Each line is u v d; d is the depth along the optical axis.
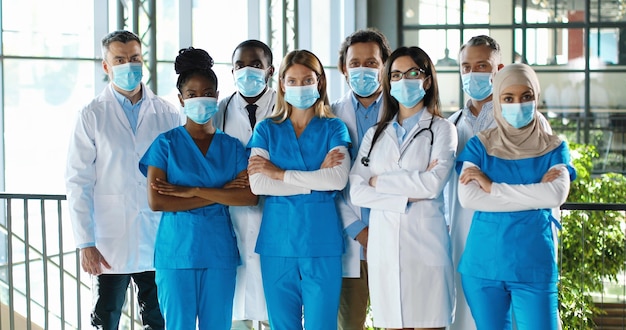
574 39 13.79
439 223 3.52
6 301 7.03
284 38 11.30
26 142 7.71
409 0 13.80
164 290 3.65
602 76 13.77
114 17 7.82
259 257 3.87
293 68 3.63
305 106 3.66
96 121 3.87
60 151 8.00
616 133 13.80
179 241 3.61
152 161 3.67
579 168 10.27
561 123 13.92
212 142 3.73
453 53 13.80
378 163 3.58
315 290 3.59
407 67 3.52
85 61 8.09
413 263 3.48
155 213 3.98
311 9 11.95
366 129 3.86
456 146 3.56
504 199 3.28
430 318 3.48
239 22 10.08
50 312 7.32
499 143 3.39
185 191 3.61
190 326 3.63
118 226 3.88
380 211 3.54
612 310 7.66
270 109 3.97
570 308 6.78
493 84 3.41
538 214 3.31
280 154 3.67
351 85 3.79
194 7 9.31
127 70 3.82
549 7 13.78
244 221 3.90
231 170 3.72
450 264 3.53
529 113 3.31
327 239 3.59
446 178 3.46
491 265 3.30
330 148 3.65
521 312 3.30
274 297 3.64
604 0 13.70
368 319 5.44
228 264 3.66
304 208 3.60
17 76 7.63
